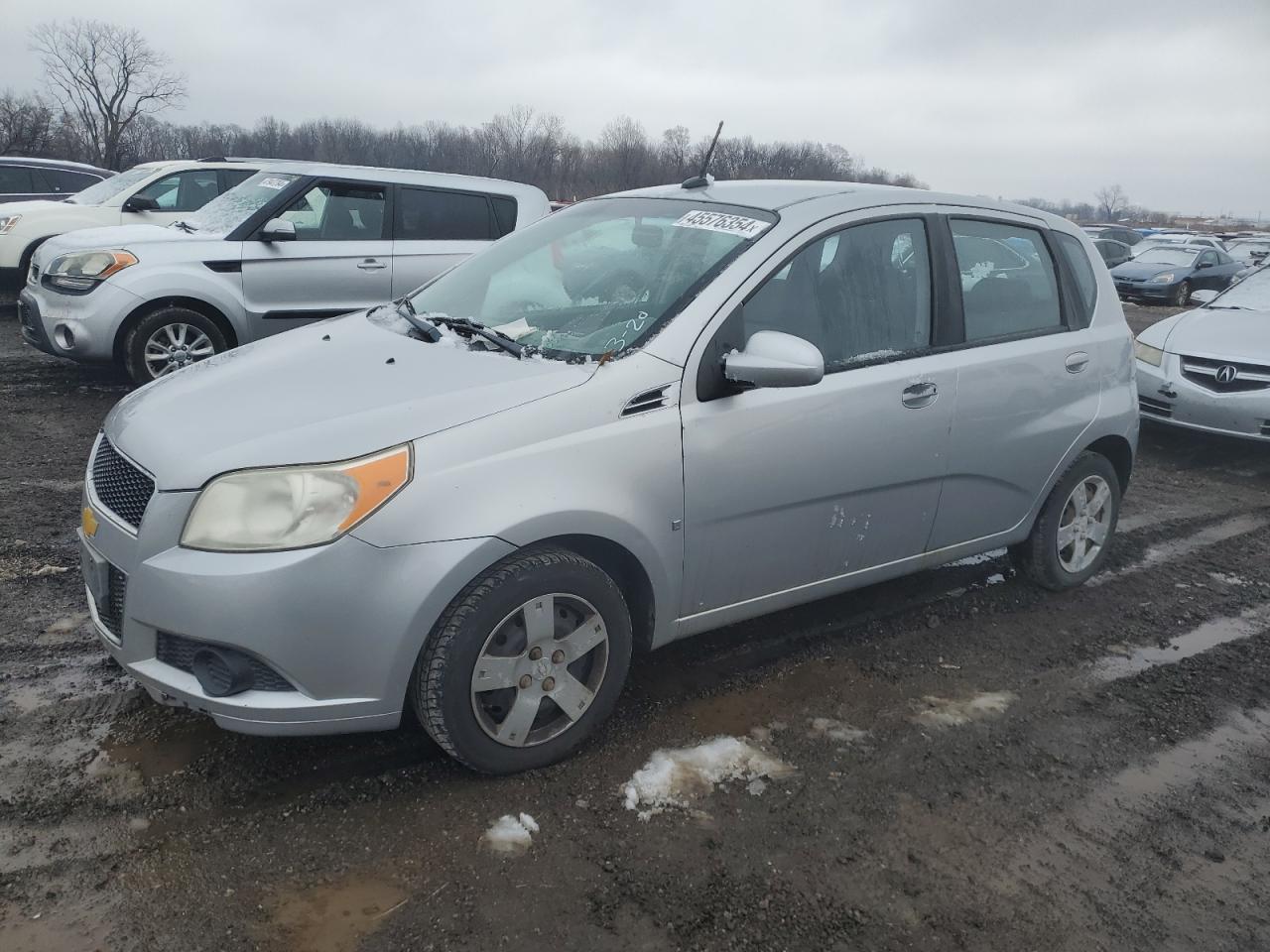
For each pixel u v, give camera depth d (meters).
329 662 2.47
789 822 2.73
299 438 2.53
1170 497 6.38
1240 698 3.67
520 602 2.67
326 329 3.54
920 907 2.44
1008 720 3.39
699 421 2.96
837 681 3.56
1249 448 7.79
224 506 2.46
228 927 2.22
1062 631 4.16
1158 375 7.38
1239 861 2.72
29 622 3.59
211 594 2.40
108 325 6.90
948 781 2.99
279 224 7.23
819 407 3.22
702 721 3.22
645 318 3.09
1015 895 2.51
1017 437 3.92
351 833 2.55
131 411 2.93
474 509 2.55
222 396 2.85
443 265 7.91
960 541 3.93
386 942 2.21
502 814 2.67
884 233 3.58
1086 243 4.46
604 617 2.87
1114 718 3.46
